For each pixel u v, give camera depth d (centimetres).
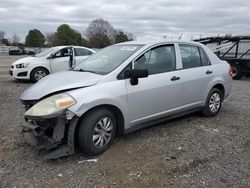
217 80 679
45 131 448
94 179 400
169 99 572
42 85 492
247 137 569
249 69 1573
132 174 415
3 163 445
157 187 384
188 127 618
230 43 1647
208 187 384
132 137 552
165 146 514
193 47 649
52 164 442
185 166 440
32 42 9256
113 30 8531
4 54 6119
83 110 441
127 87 501
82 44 8756
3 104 820
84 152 464
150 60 552
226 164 450
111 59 545
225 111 759
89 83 474
